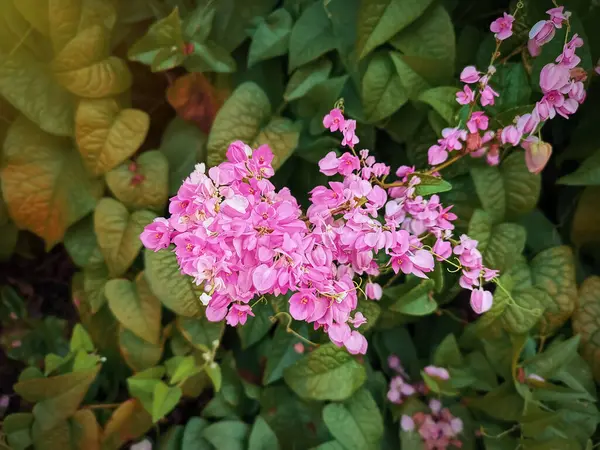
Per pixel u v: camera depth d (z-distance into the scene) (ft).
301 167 0.99
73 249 1.00
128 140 0.92
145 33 0.91
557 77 0.77
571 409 0.95
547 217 1.02
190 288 0.91
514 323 0.92
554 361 0.93
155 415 0.88
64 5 0.85
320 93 0.90
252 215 0.70
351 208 0.76
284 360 1.00
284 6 0.90
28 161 0.94
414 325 1.12
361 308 0.93
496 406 0.97
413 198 0.82
